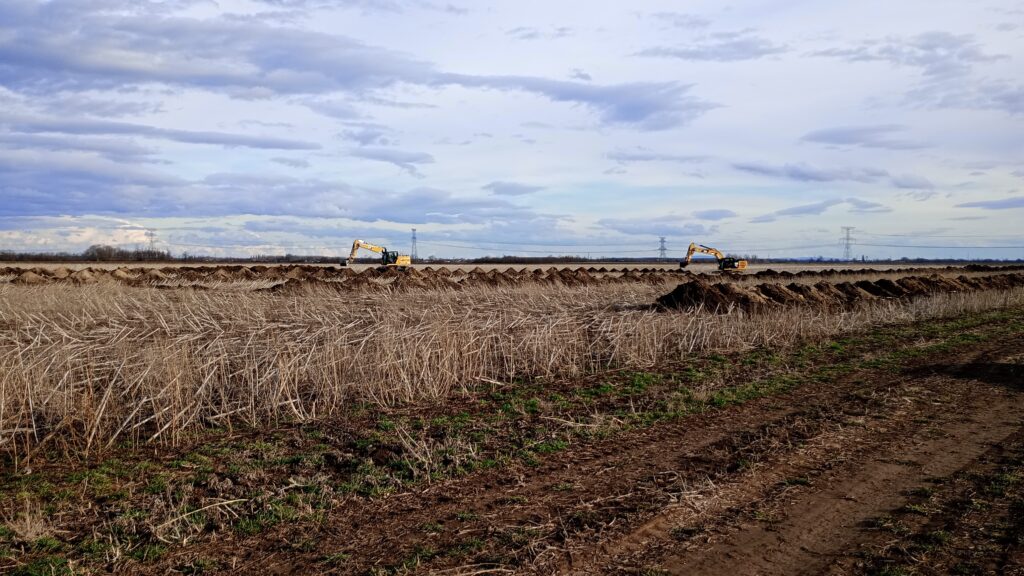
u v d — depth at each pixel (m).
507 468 7.23
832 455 7.73
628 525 5.68
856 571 4.91
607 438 8.42
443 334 11.91
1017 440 8.36
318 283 28.47
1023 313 26.06
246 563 5.07
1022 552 5.19
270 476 7.00
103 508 6.20
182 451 7.98
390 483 6.74
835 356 14.89
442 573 4.85
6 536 5.56
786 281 47.59
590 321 17.11
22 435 8.52
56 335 12.54
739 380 12.13
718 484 6.71
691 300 21.84
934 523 5.78
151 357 9.96
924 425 9.09
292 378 10.48
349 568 4.96
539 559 5.06
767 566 5.00
